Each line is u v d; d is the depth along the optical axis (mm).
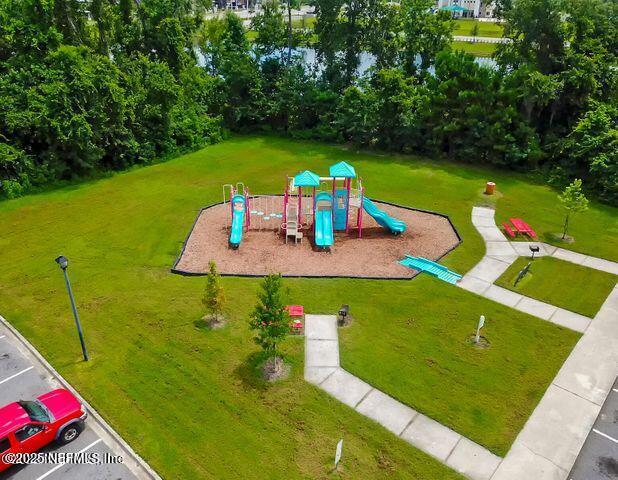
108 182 31703
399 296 19906
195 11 46625
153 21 39625
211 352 16828
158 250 23391
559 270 22000
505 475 12703
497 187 30938
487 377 15836
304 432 13828
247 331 17828
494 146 32844
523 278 21281
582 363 16531
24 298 19891
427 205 28375
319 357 16625
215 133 39688
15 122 28750
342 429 13930
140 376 15859
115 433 13883
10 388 15508
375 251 23375
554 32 34031
